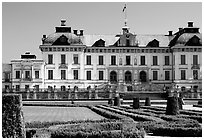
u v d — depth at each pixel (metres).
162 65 103.56
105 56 102.62
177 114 36.88
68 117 37.16
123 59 103.06
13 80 96.06
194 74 100.94
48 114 41.72
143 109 49.88
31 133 22.08
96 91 85.56
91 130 20.88
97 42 102.44
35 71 96.81
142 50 103.31
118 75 102.62
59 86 99.25
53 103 70.88
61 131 20.25
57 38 100.31
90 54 102.12
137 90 96.44
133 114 35.03
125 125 23.08
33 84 96.19
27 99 81.56
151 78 103.38
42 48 99.44
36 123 26.62
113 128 22.67
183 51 101.00
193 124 23.00
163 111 43.44
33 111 47.50
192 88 96.44
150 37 107.06
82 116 38.72
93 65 101.94
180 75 100.94
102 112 39.66
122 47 102.38
